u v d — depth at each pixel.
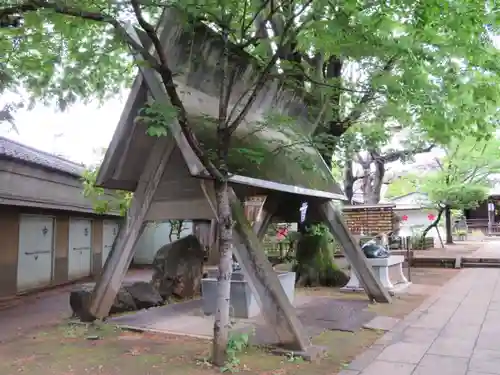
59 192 12.37
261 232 9.08
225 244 4.98
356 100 7.82
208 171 4.94
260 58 6.79
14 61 5.23
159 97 5.80
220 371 4.64
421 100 6.31
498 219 40.44
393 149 16.20
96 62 5.20
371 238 14.62
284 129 7.34
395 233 17.88
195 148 4.72
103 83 5.94
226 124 5.12
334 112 8.76
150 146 6.67
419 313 7.75
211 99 6.66
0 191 9.59
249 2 5.70
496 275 13.36
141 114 6.18
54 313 8.42
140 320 7.09
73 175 12.93
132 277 14.82
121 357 5.17
